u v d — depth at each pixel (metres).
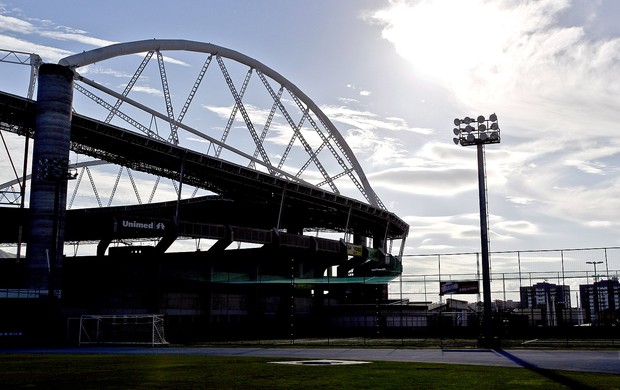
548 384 22.53
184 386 21.98
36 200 75.19
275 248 101.06
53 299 66.75
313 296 113.88
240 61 122.12
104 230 85.88
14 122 83.38
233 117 113.06
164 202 126.69
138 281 87.50
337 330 86.50
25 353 47.50
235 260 101.81
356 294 126.31
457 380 24.03
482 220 51.12
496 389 20.94
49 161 65.25
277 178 106.38
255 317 97.94
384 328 80.69
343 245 115.38
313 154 133.75
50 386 22.05
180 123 99.00
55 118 76.25
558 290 90.69
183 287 91.50
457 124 52.09
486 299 50.50
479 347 50.00
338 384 22.64
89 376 25.97
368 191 155.00
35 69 84.44
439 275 74.75
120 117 88.56
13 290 68.06
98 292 86.56
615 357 38.78
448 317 83.62
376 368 30.16
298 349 51.84
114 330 70.75
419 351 46.97
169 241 88.38
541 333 68.38
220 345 60.12
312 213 130.62
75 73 83.81
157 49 99.38
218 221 133.38
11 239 110.38
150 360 37.03
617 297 85.56
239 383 23.03
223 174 102.38
